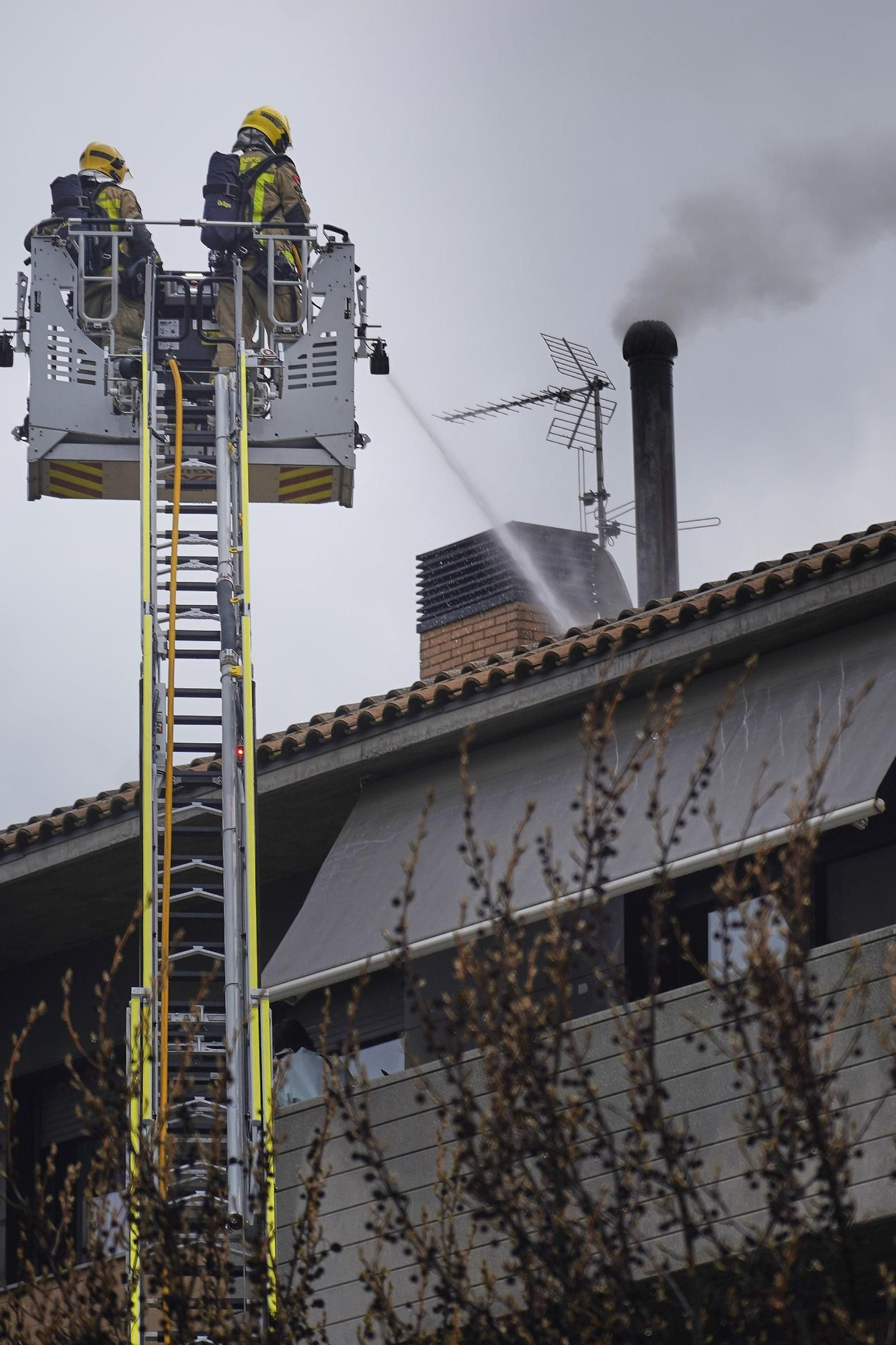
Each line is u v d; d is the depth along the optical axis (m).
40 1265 30.19
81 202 33.25
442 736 29.17
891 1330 15.55
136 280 32.62
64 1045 34.19
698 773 16.66
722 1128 23.27
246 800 27.47
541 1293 16.11
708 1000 23.88
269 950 32.97
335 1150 26.23
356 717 29.66
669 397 45.53
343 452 32.25
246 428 29.91
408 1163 25.59
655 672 27.62
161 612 29.06
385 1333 18.31
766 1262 16.81
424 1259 17.09
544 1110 16.03
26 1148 34.03
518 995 16.41
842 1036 22.72
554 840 27.52
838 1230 15.72
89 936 34.38
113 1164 17.89
